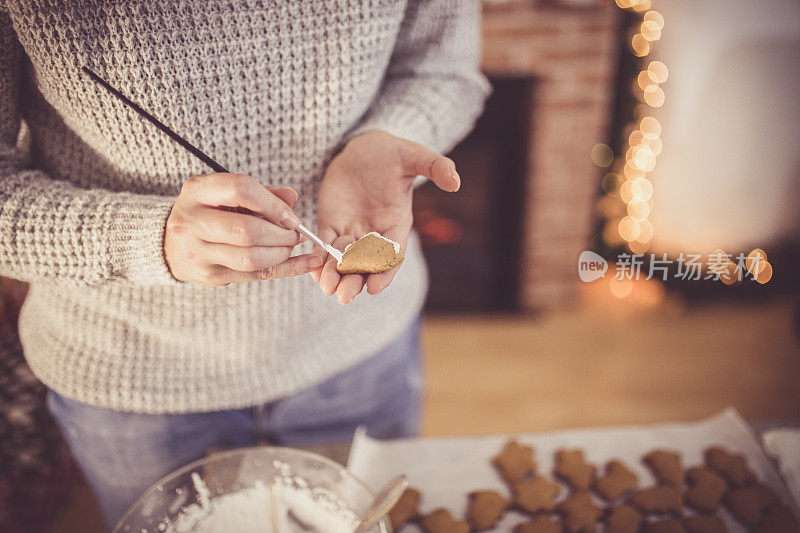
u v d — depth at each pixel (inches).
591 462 36.1
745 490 34.2
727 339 90.7
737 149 82.7
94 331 33.1
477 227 95.0
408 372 41.4
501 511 33.6
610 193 88.4
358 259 27.4
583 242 92.7
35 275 28.8
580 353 89.2
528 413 78.7
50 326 34.0
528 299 97.3
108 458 36.2
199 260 25.7
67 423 35.9
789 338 90.5
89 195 28.4
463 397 81.6
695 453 36.3
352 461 35.1
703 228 88.7
